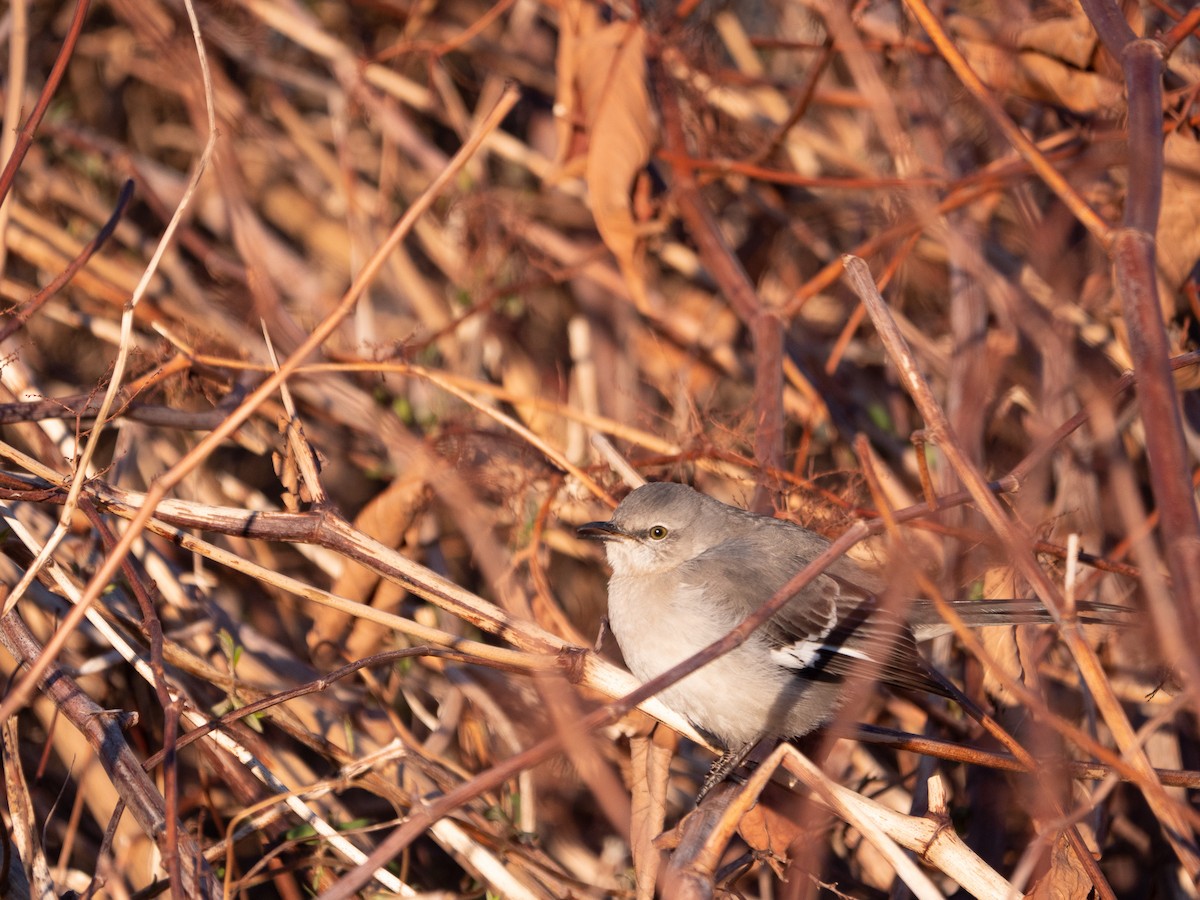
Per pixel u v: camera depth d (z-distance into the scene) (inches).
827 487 305.1
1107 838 257.1
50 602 252.4
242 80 392.5
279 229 375.2
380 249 186.9
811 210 367.2
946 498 204.8
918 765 255.0
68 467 236.1
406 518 267.4
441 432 290.4
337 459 313.1
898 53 303.9
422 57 390.3
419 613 278.4
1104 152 263.6
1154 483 115.9
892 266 289.4
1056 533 260.5
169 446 300.4
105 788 246.1
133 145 387.2
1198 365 246.4
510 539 290.0
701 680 230.4
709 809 207.2
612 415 331.6
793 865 210.1
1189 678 108.0
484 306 309.9
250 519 213.8
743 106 366.3
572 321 349.7
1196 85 239.6
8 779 214.7
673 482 270.8
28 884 211.5
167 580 269.4
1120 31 165.2
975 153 313.4
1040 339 263.4
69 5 378.9
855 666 223.6
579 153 317.1
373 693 272.7
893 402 331.0
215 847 209.5
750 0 404.2
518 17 395.2
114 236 351.3
